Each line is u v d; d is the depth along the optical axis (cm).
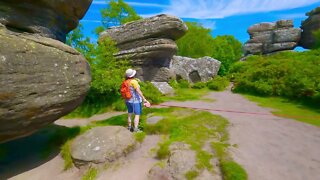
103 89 1170
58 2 650
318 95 1100
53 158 641
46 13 637
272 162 529
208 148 606
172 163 530
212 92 1648
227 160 530
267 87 1391
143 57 1652
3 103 461
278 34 3609
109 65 1350
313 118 880
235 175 468
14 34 527
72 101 614
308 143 636
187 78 2147
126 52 1684
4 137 511
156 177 511
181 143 627
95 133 663
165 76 1739
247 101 1259
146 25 1628
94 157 582
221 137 694
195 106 1108
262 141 650
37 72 522
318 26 3344
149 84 1398
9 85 467
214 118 869
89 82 677
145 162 586
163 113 966
